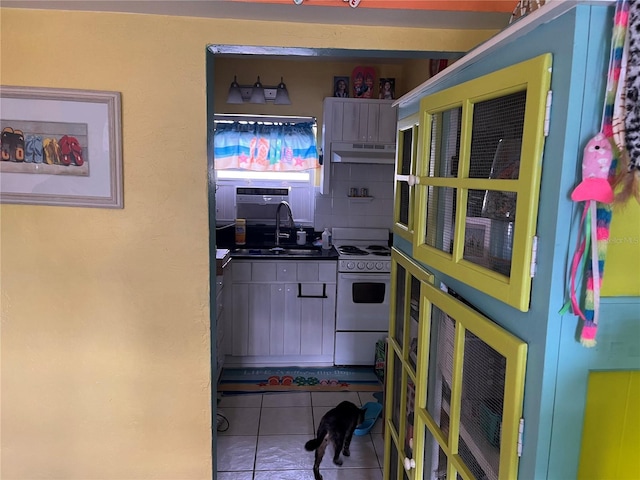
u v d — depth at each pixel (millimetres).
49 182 1659
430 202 1419
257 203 4004
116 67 1622
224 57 3758
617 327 877
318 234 4047
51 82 1620
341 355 3662
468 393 1183
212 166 1764
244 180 3996
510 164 980
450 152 1291
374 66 3873
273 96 3834
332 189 4012
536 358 882
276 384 3393
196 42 1626
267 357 3666
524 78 882
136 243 1720
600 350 874
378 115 3596
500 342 974
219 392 3262
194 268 1741
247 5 1464
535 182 863
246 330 3584
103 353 1777
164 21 1608
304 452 2617
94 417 1815
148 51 1620
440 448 1392
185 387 1809
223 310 3465
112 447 1836
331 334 3643
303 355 3670
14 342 1761
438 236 1360
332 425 2449
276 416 2971
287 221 4051
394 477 1946
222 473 2424
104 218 1702
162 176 1685
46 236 1704
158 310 1761
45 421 1813
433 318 1436
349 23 1643
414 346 1683
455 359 1203
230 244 3867
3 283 1726
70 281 1733
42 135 1633
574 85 785
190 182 1692
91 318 1756
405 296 1721
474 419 1151
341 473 2453
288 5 1457
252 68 3832
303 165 3883
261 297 3549
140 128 1656
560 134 809
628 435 900
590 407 886
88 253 1720
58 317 1751
